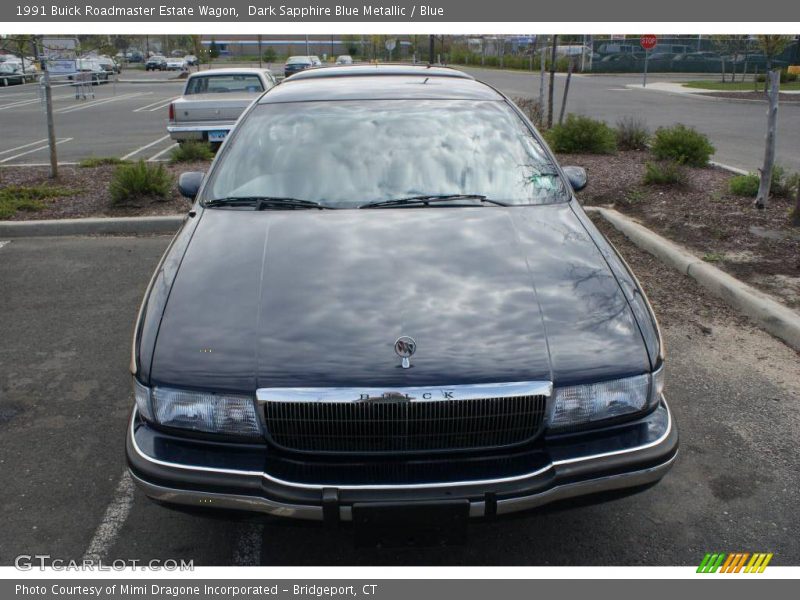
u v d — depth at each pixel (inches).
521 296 104.5
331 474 91.2
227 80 512.4
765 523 114.9
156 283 111.7
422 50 2020.2
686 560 107.7
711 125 625.6
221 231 122.6
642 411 97.3
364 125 149.1
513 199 134.6
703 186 324.2
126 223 277.4
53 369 167.0
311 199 133.2
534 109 481.1
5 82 1317.7
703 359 168.9
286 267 110.3
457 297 103.7
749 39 1230.3
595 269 112.2
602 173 356.8
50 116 354.9
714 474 127.1
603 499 95.3
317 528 91.1
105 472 129.0
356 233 120.0
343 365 93.1
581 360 95.3
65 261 244.2
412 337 96.1
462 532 90.8
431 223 123.7
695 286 213.0
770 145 270.7
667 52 1588.3
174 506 92.3
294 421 91.7
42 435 140.2
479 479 90.1
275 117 153.0
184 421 93.6
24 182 351.9
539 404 92.7
